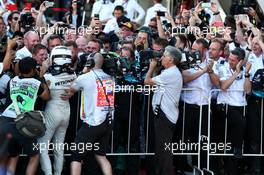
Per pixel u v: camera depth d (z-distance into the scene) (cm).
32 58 2516
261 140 2814
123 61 2688
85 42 2939
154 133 2708
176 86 2636
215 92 2781
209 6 3356
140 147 2756
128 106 2709
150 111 2723
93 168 2639
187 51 2781
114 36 3206
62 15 4481
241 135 2780
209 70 2703
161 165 2658
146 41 2955
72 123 2698
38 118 2412
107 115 2552
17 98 2472
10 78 2595
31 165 2534
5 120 2456
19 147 2498
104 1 3984
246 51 2994
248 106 2814
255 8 4222
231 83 2728
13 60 2627
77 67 2750
